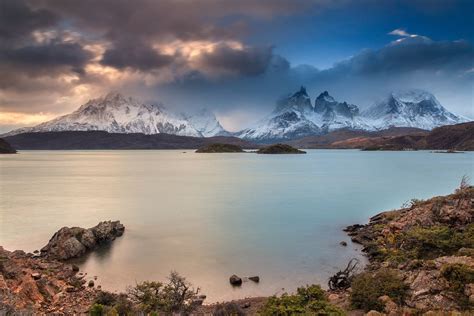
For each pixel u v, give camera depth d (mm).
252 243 50438
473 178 130750
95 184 129125
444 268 24016
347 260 42500
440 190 101188
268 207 79750
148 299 27156
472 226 38094
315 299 23672
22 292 27875
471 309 20828
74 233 48375
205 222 64625
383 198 90000
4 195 98750
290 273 38562
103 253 46156
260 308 25812
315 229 58656
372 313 22047
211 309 28125
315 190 108688
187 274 38500
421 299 23141
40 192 105562
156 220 66250
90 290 33125
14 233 56031
